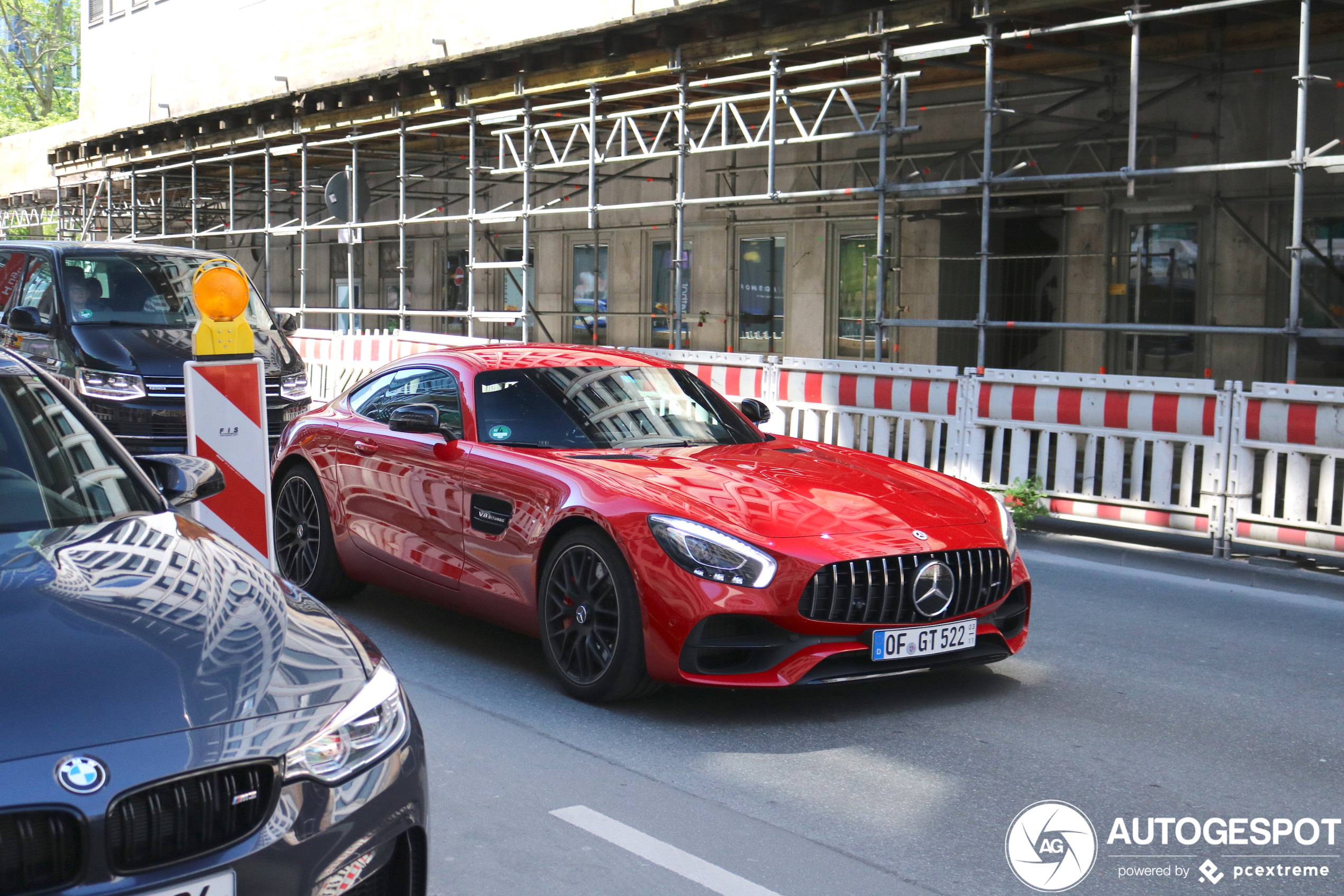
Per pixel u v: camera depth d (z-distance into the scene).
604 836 3.74
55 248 10.24
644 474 5.18
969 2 10.95
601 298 19.17
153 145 22.83
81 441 3.61
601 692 4.94
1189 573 8.05
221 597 2.85
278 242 26.38
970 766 4.42
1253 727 4.92
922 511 5.14
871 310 15.45
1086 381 8.77
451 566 5.73
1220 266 12.52
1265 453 8.82
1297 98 11.84
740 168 16.73
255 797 2.38
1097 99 13.16
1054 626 6.56
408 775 2.67
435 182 22.03
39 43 58.56
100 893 2.18
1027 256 14.05
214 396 5.20
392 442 6.11
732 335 17.19
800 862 3.59
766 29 12.26
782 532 4.76
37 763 2.20
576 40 13.80
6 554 2.90
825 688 5.33
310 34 21.06
